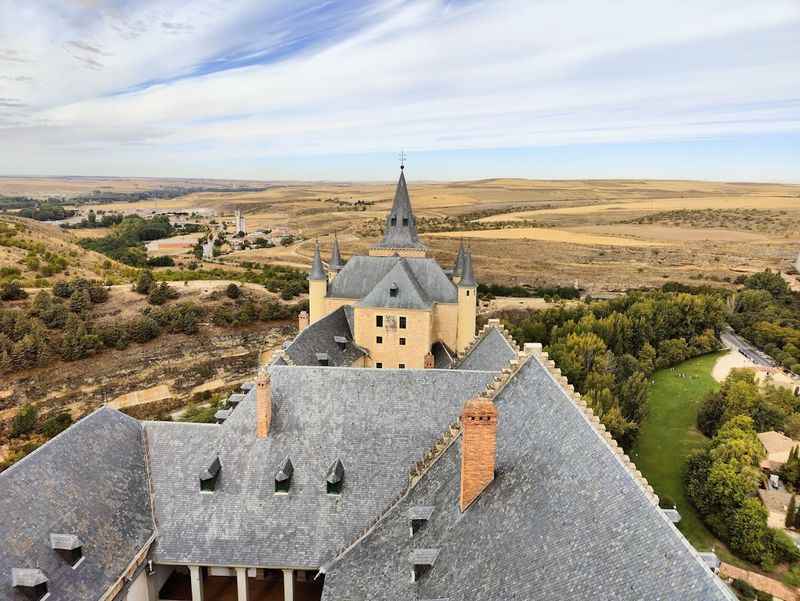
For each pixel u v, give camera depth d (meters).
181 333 140.75
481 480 32.91
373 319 76.50
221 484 42.12
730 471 78.94
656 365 140.88
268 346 147.38
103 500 38.09
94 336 122.62
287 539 39.91
